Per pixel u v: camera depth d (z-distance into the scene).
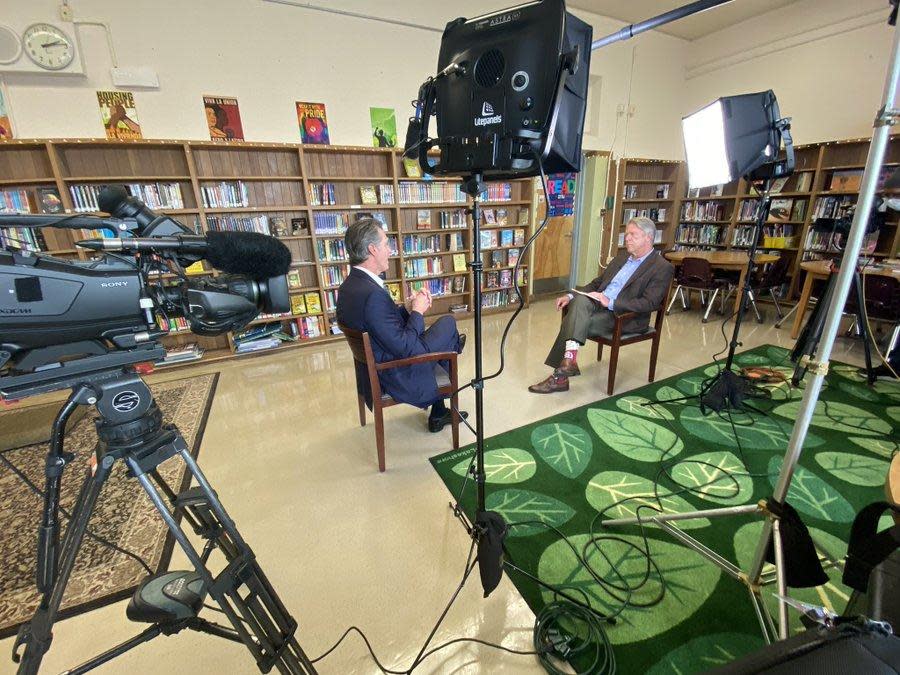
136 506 1.66
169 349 3.28
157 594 0.75
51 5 2.56
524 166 0.88
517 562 1.34
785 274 4.03
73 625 1.18
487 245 4.54
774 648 0.43
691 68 5.42
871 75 3.95
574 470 1.81
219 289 0.61
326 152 3.58
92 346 0.56
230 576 0.68
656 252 2.52
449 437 2.14
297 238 3.57
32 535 1.53
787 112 4.57
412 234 4.10
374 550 1.42
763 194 1.92
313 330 3.77
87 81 2.75
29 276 0.48
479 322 1.00
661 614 1.15
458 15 3.86
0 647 1.12
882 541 0.68
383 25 3.57
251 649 0.73
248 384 2.89
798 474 1.73
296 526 1.54
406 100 3.83
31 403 2.60
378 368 1.71
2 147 2.62
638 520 1.40
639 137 5.41
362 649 1.10
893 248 3.62
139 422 0.61
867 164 0.72
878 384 2.54
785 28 4.45
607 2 4.37
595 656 1.05
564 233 5.26
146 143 2.88
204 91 3.07
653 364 2.67
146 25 2.81
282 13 3.19
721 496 1.62
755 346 3.36
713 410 2.28
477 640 1.11
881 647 0.41
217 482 1.81
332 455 2.00
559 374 2.61
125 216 0.61
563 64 0.77
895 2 0.68
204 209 3.14
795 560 0.96
